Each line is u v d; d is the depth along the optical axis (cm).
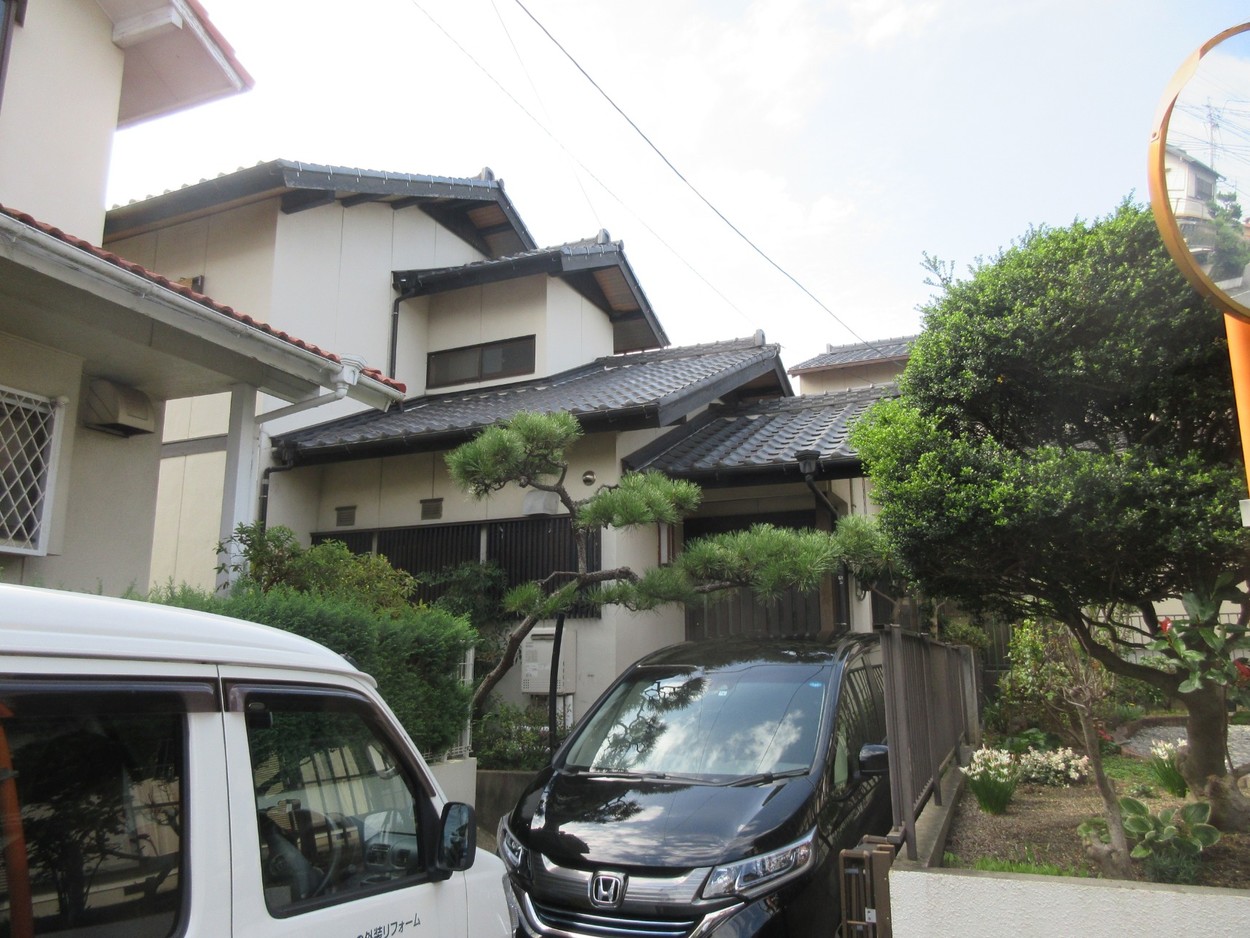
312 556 731
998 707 997
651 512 693
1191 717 511
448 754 664
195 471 1077
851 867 399
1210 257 326
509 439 680
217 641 221
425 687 623
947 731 736
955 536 457
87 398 714
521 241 1492
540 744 806
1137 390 452
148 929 190
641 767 503
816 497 961
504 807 726
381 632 568
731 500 1094
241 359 684
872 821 510
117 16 784
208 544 1043
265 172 1071
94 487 727
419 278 1280
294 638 254
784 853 408
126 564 746
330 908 238
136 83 856
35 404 638
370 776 272
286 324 1115
